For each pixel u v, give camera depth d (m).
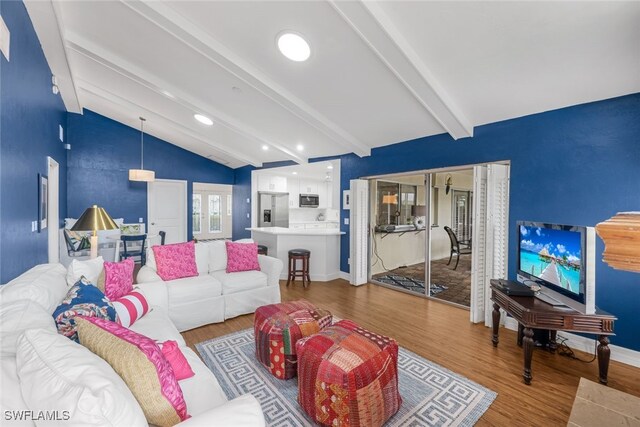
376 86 3.02
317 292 4.36
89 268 2.16
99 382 0.83
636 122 2.36
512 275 3.09
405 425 1.74
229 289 3.26
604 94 2.46
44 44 2.94
